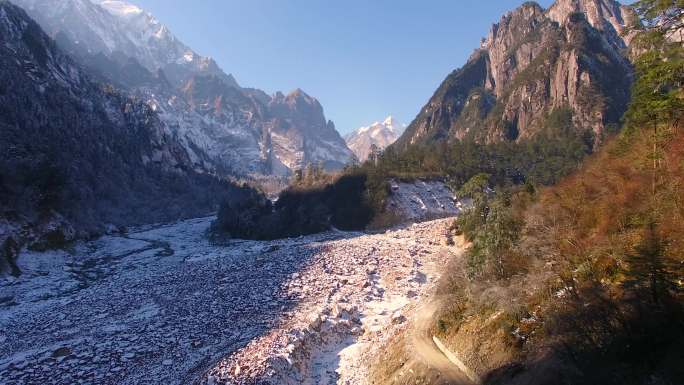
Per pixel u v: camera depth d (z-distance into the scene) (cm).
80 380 4456
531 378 3253
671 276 2938
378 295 7275
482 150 19638
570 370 3036
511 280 4200
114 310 6750
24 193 11500
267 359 4516
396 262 9044
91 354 5059
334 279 7944
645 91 4366
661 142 4419
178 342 5356
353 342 5641
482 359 3809
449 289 5012
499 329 3903
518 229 4816
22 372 4644
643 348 2769
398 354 4609
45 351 5231
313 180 18450
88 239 13638
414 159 19525
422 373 4028
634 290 3039
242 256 10425
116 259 11800
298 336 5178
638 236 3666
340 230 14562
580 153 18300
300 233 14375
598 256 3709
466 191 11012
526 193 7169
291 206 16650
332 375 4791
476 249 5006
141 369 4684
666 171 4172
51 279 9306
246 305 6681
